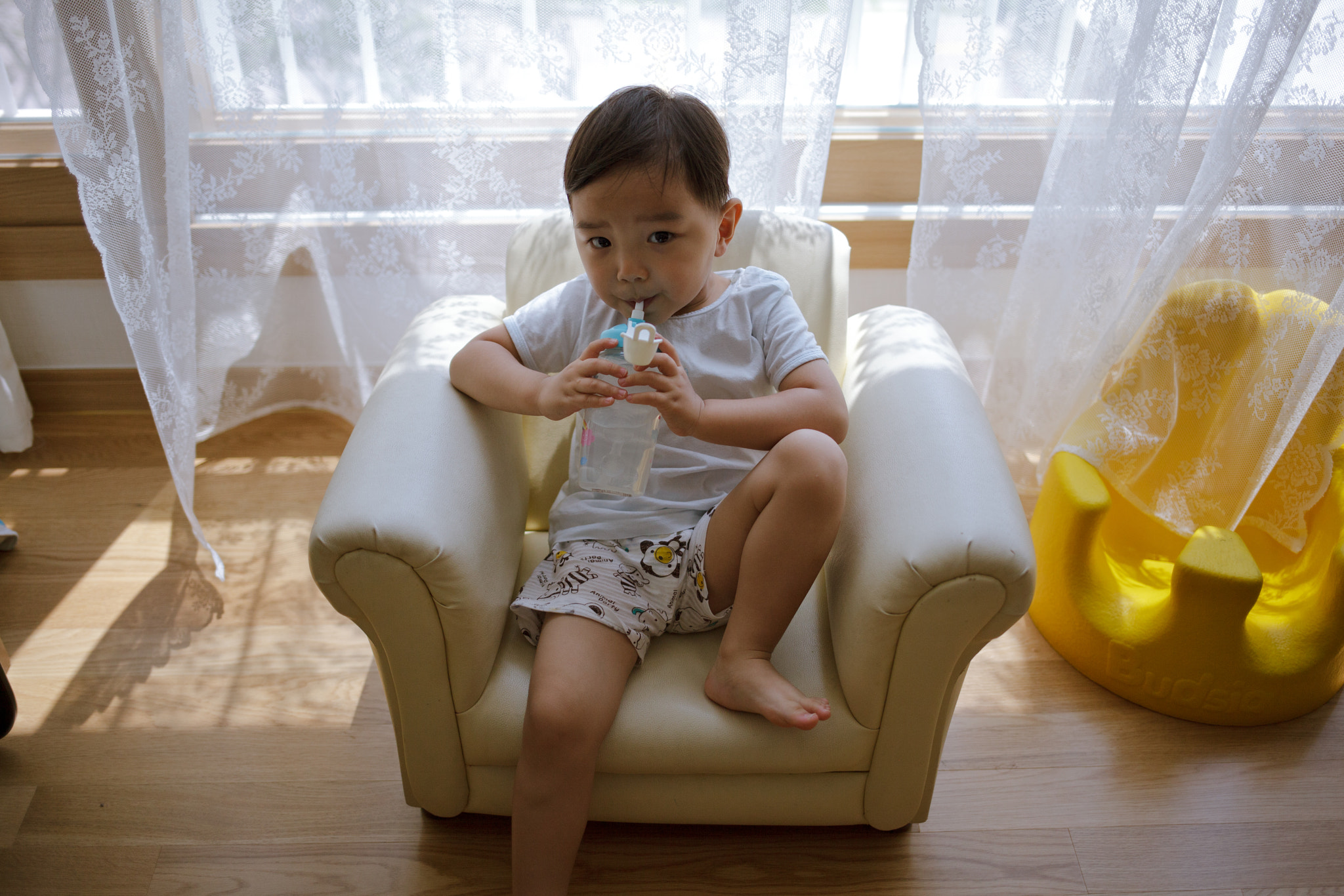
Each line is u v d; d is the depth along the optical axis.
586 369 1.05
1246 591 1.26
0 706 1.28
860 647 1.02
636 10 1.54
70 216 1.83
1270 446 1.42
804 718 1.01
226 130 1.65
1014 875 1.20
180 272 1.59
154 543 1.72
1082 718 1.42
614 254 1.06
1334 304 1.34
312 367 1.98
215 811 1.27
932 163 1.59
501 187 1.73
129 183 1.50
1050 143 1.58
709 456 1.20
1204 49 1.37
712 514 1.12
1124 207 1.51
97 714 1.40
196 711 1.41
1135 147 1.46
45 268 1.87
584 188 1.02
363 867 1.20
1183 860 1.22
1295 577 1.46
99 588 1.62
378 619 1.00
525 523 1.30
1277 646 1.35
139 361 1.57
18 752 1.34
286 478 1.89
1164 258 1.49
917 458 1.07
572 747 1.01
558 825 1.04
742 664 1.06
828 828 1.26
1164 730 1.40
